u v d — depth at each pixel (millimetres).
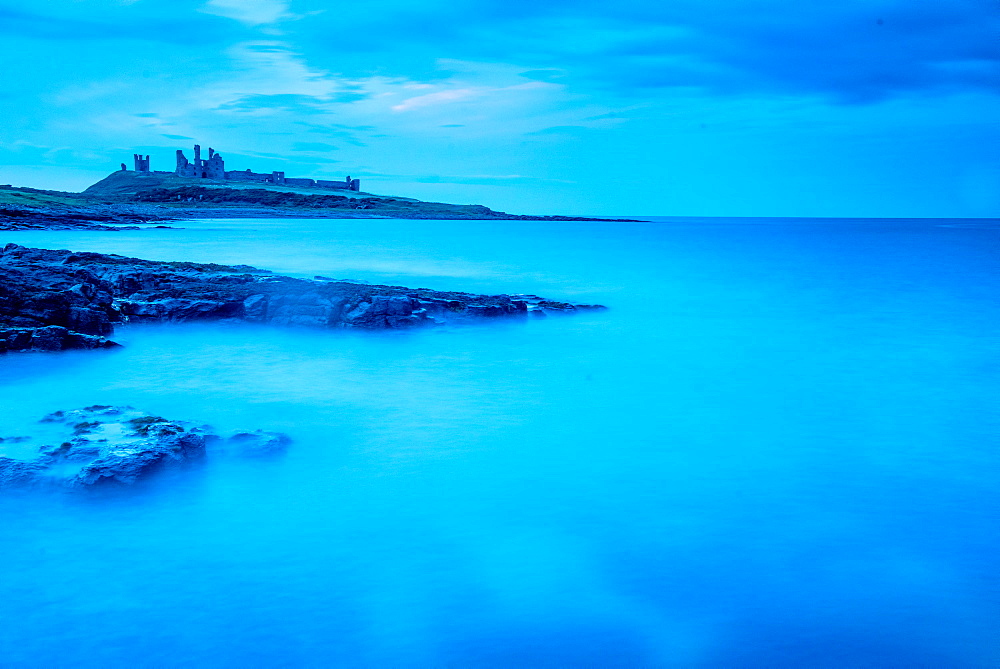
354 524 12867
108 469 12891
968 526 13328
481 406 20953
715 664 9430
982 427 19688
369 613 10273
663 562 11805
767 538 12734
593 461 16578
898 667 9414
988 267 72500
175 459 13797
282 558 11578
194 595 10555
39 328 25453
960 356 29609
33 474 12922
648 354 29328
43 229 116750
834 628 10156
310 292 33562
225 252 79250
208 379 22922
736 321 38375
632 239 144375
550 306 39344
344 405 20500
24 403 19422
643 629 10086
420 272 63969
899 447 17938
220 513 12992
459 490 14578
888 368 27109
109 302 31609
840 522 13445
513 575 11305
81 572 10992
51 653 9305
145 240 95062
